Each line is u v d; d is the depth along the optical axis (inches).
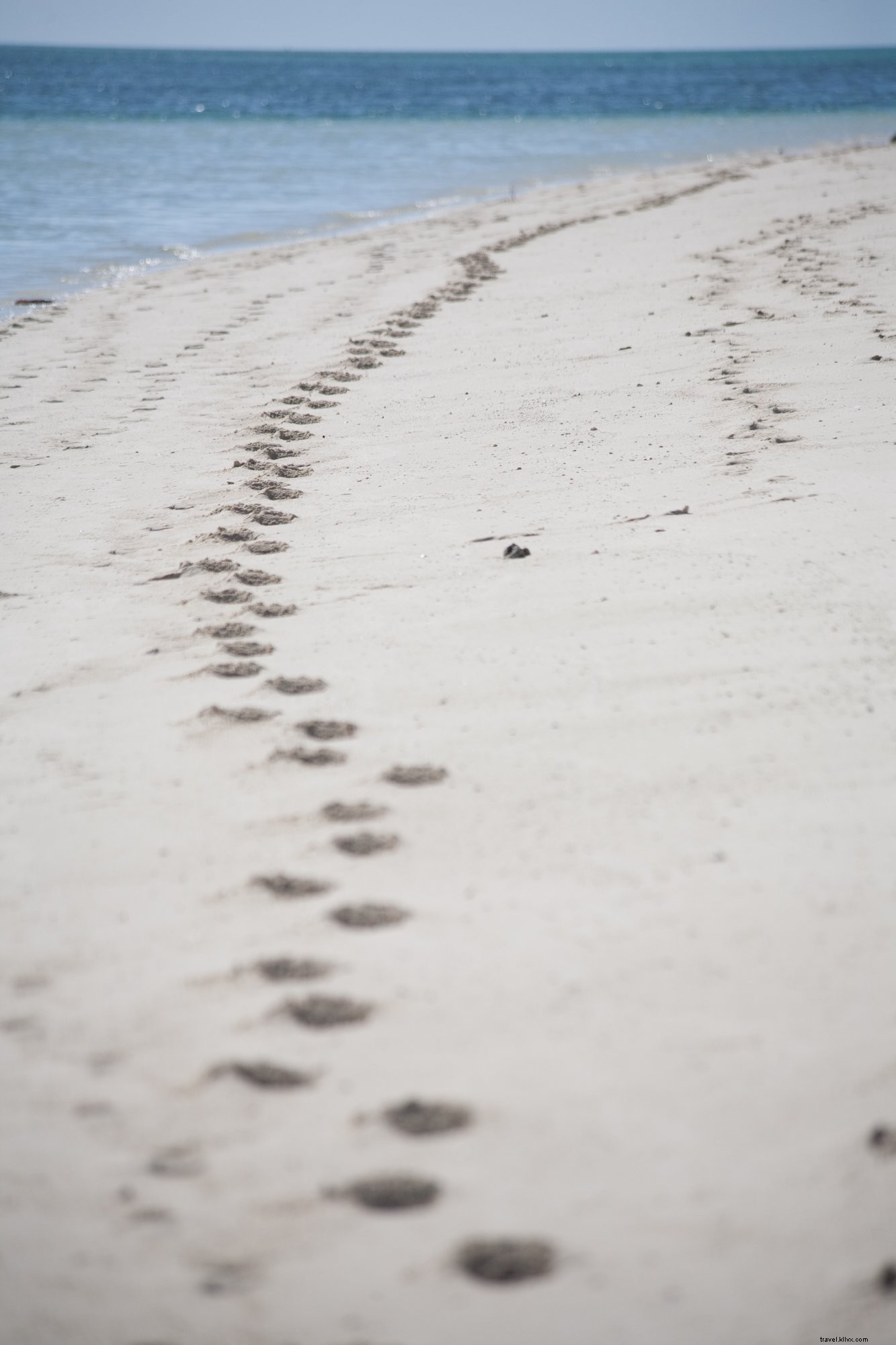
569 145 1605.6
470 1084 127.1
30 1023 137.6
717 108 2524.6
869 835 167.8
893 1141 119.5
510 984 141.6
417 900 157.2
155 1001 140.7
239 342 527.8
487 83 4207.7
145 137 1686.8
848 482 299.6
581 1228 110.8
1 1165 118.3
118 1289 105.9
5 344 539.2
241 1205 113.4
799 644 220.5
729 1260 107.9
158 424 404.5
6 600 263.3
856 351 429.1
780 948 146.6
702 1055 130.5
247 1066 130.3
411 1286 105.6
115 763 193.5
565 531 283.0
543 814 174.6
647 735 194.5
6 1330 102.7
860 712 198.4
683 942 147.9
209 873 164.2
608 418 378.0
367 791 182.4
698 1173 116.3
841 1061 129.5
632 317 523.5
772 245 662.5
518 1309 103.6
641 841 167.8
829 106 2586.1
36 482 347.9
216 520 307.1
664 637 225.8
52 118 2075.5
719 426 359.9
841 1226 111.0
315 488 331.3
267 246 826.8
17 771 191.9
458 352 484.4
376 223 929.5
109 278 714.8
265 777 187.5
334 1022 136.6
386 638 233.3
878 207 770.2
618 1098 125.0
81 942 151.5
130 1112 124.6
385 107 2588.6
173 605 256.5
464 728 198.8
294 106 2637.8
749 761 186.4
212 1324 102.7
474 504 307.6
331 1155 118.7
